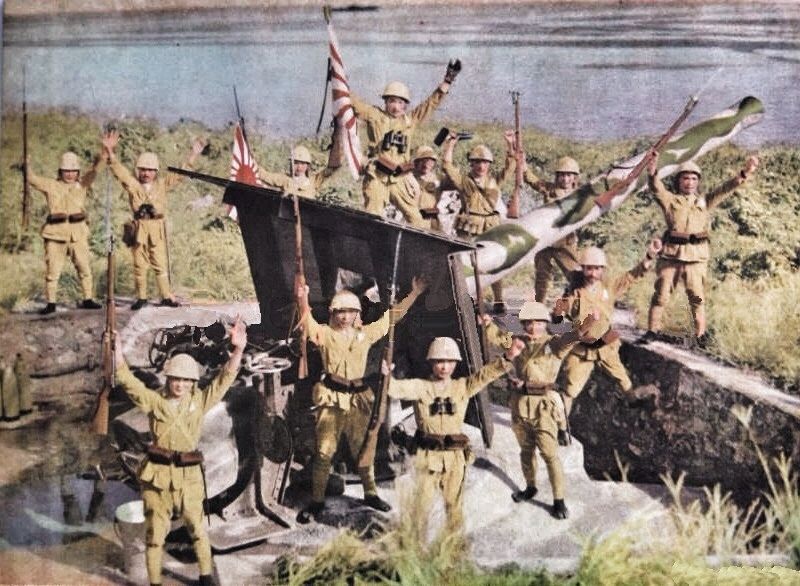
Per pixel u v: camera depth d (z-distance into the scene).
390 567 6.54
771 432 6.71
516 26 6.75
